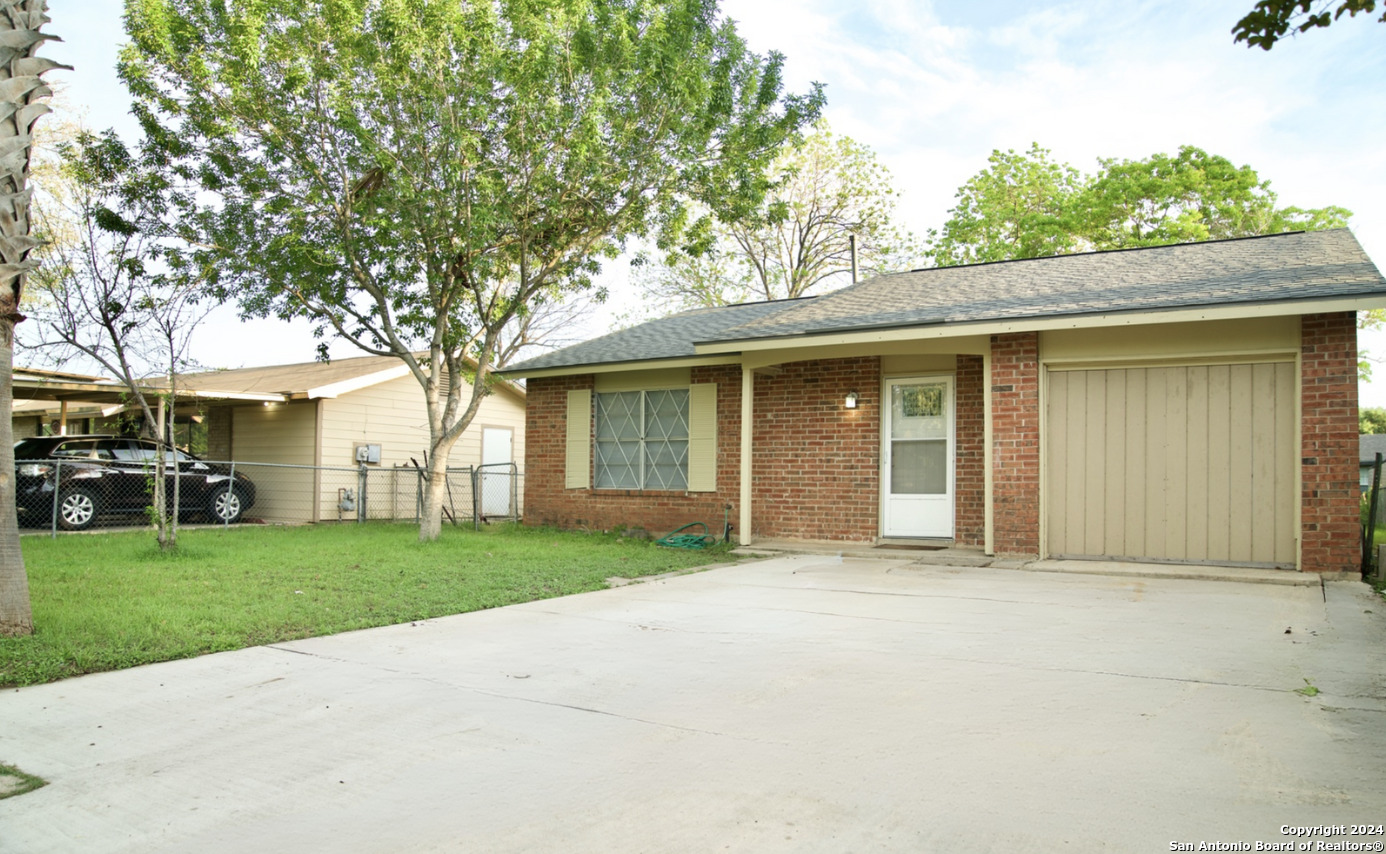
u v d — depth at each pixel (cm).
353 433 1764
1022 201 3136
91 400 1622
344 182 1091
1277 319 852
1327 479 823
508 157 1083
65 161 1268
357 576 846
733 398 1276
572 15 1011
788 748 370
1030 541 961
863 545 1142
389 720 416
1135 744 366
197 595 720
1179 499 908
